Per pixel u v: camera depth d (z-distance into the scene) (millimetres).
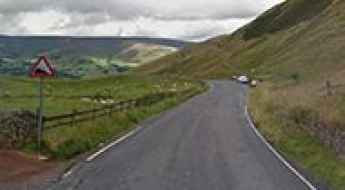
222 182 16516
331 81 63625
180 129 33625
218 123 38312
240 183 16438
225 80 150625
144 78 126438
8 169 17766
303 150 24094
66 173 17578
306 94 50344
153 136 29531
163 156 21922
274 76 123438
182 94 71750
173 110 50844
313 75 94000
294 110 36594
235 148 25000
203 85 104875
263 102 53406
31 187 15055
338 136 22859
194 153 22938
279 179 17266
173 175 17547
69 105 49812
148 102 50625
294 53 147500
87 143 25234
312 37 148500
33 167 18594
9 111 22359
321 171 19234
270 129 33000
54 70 21328
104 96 65750
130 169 18578
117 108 37781
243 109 53062
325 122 27688
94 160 20625
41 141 22172
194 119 41281
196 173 18031
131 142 26656
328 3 194375
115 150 23656
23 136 21969
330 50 113875
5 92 70688
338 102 38156
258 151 24156
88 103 54312
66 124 26281
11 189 14734
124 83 110438
